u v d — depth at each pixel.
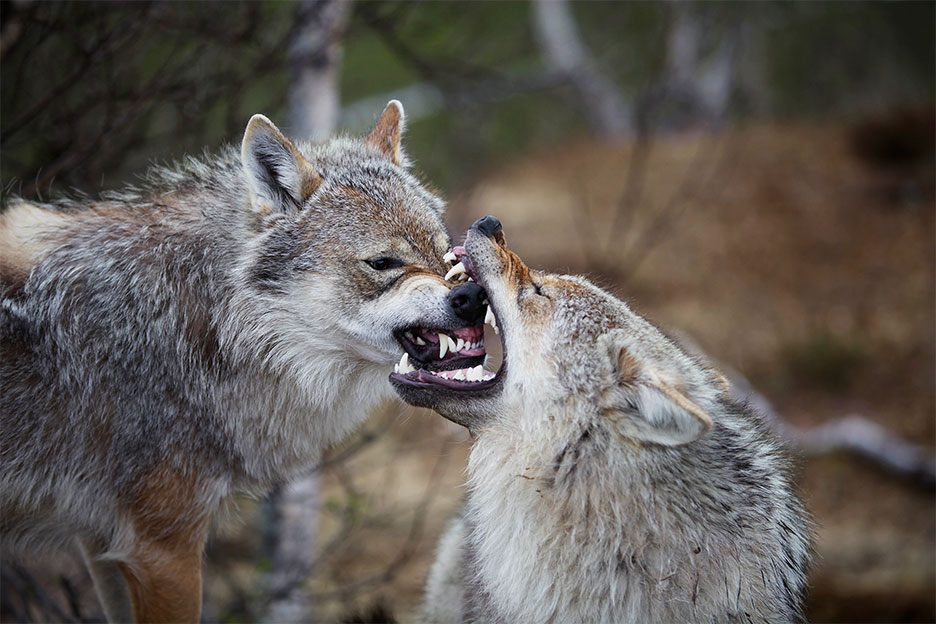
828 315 24.64
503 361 6.91
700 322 24.02
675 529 6.46
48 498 7.46
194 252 7.60
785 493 7.27
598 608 6.55
